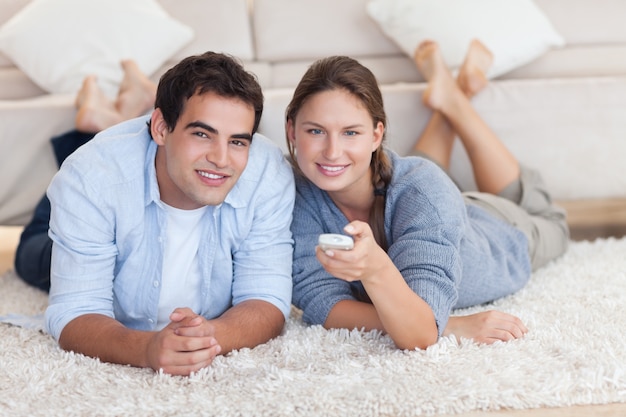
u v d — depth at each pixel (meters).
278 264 1.51
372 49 2.89
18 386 1.26
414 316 1.33
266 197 1.48
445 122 2.19
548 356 1.34
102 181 1.37
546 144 2.28
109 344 1.35
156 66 2.79
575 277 1.88
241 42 2.91
